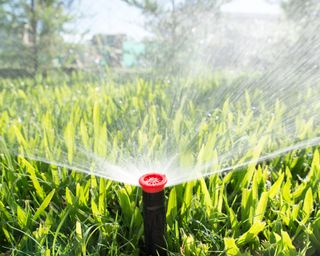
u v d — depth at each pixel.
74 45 3.94
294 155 1.66
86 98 2.61
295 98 1.97
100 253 1.13
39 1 3.81
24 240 1.12
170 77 3.24
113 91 2.82
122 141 1.59
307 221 1.19
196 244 1.12
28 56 3.89
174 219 1.18
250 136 1.64
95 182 1.33
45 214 1.23
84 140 1.58
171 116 2.04
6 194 1.29
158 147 1.45
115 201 1.39
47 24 3.83
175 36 3.57
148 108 2.16
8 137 1.74
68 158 1.46
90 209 1.26
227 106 1.85
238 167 1.43
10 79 3.61
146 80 3.24
